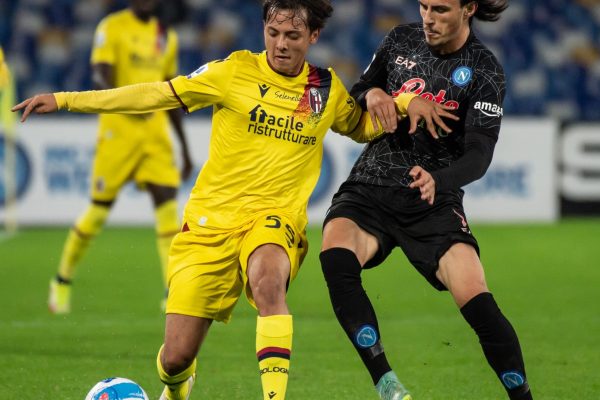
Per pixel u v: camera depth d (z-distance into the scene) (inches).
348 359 1009.5
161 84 702.5
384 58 766.5
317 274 1669.5
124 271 1646.2
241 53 711.7
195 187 730.8
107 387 668.7
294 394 860.0
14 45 2765.7
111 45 1391.5
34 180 2190.0
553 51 2881.4
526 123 2321.6
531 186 2324.1
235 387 885.2
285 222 704.4
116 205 2224.4
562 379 916.0
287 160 711.7
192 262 708.0
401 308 1347.2
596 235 2118.6
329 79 725.3
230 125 708.0
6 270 1652.3
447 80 733.3
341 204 751.7
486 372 951.6
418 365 985.5
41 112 690.8
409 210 738.8
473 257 717.9
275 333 656.4
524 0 2901.1
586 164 2352.4
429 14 708.0
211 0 2847.0
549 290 1492.4
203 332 719.1
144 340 1100.5
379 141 760.3
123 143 1349.7
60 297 1291.8
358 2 2901.1
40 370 943.7
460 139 740.7
